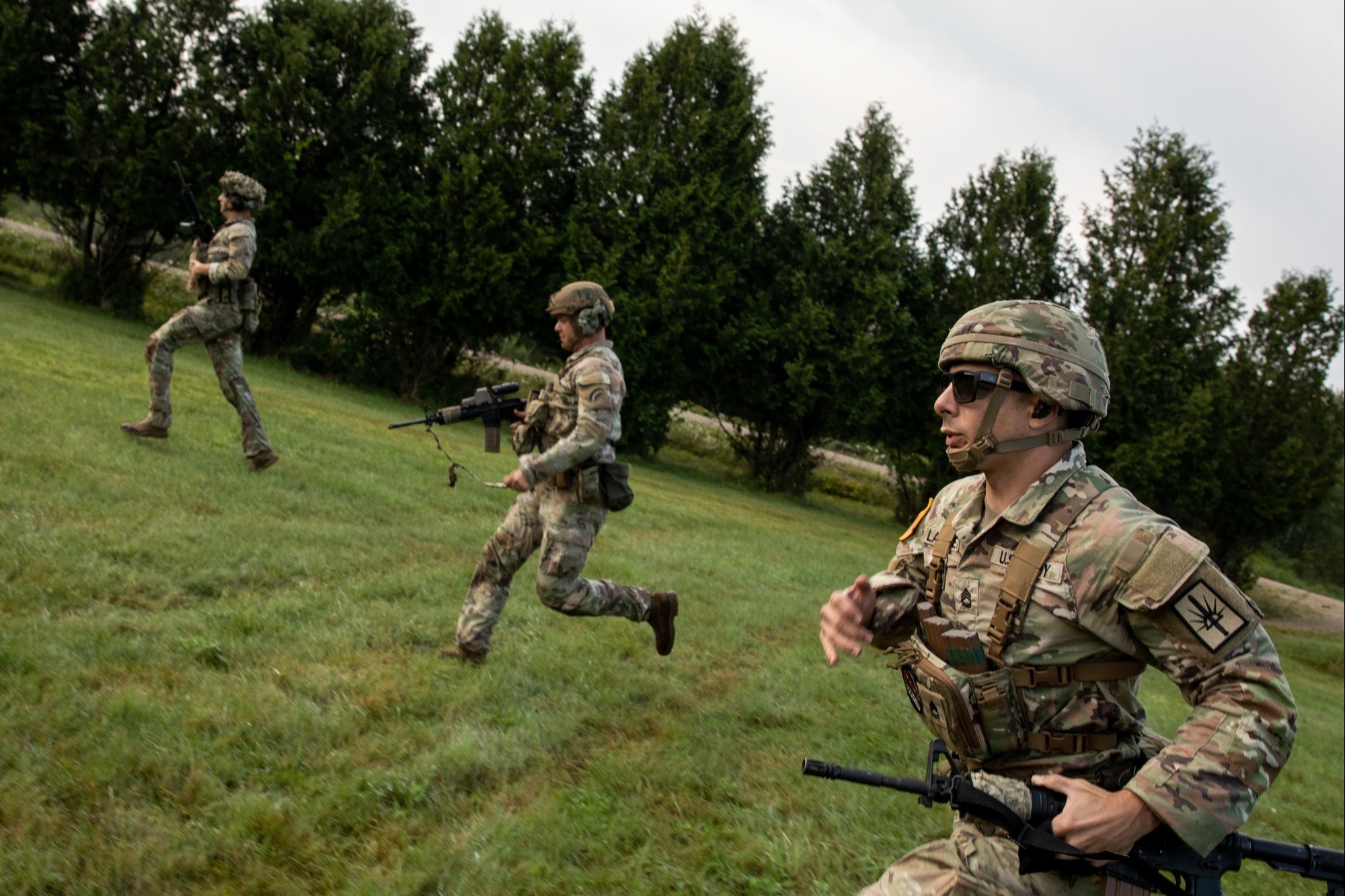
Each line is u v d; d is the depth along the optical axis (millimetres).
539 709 4582
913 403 24859
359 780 3518
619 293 21469
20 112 20875
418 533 7582
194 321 7863
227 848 2971
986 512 2234
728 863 3557
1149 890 1977
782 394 23625
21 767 3088
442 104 22188
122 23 20641
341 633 4961
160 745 3436
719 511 15922
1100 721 2068
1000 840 2082
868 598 2393
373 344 22344
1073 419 2117
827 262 23547
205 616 4801
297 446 9914
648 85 22312
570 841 3449
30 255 24844
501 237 21562
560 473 4707
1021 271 24797
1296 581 44469
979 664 2100
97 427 8109
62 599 4602
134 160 20062
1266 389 27250
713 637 6680
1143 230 24438
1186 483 24391
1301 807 6477
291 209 21156
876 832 4078
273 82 20125
